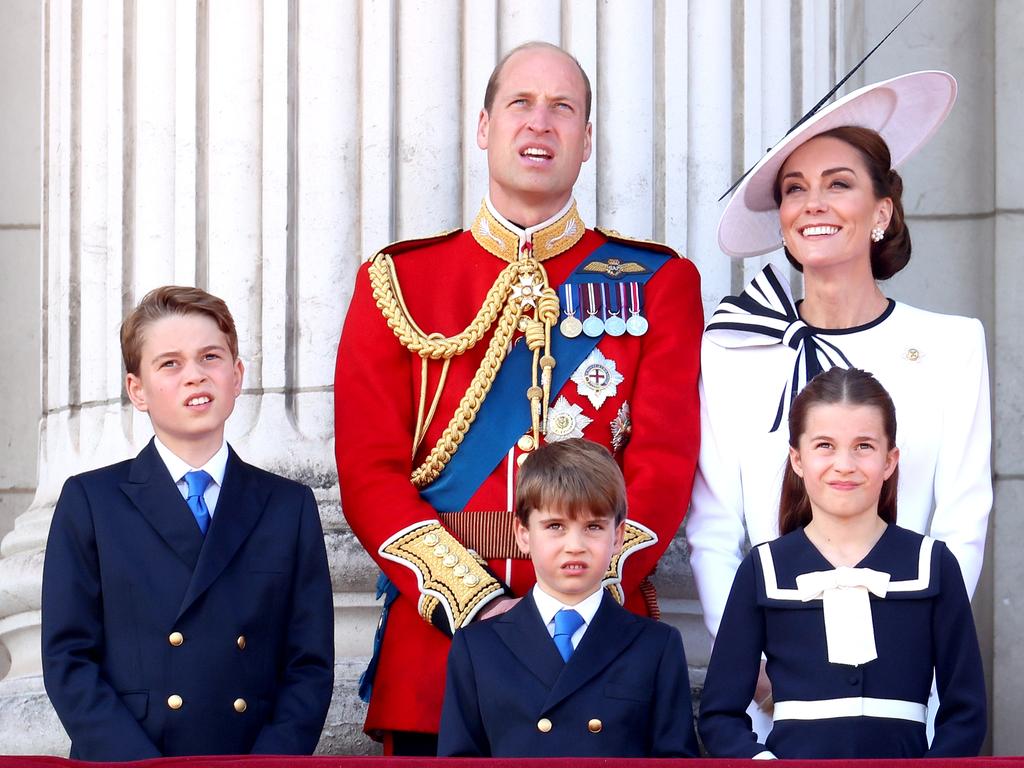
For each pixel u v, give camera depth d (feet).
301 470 61.00
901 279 77.25
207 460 48.24
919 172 77.56
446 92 62.85
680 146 64.28
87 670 45.39
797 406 46.24
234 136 63.36
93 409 65.72
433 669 49.57
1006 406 75.15
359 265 62.39
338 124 62.69
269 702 46.96
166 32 65.16
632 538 48.98
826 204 50.80
